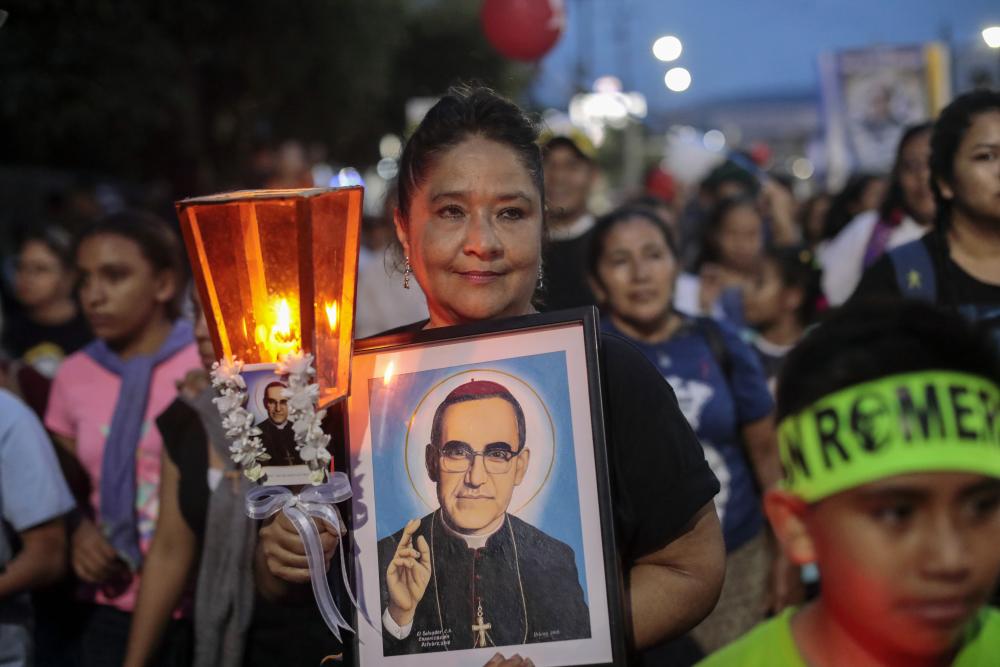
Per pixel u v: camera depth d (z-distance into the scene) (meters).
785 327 5.70
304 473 2.08
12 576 3.44
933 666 1.59
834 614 1.62
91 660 3.88
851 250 5.52
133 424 3.96
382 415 2.28
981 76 10.48
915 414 1.48
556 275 5.76
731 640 4.02
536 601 2.14
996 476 1.47
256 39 14.95
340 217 2.08
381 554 2.23
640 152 26.47
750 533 4.15
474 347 2.26
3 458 3.46
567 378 2.21
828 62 9.84
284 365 2.04
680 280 6.86
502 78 21.34
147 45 12.59
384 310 6.95
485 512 2.20
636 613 2.18
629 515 2.23
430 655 2.17
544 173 2.46
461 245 2.28
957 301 3.43
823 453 1.53
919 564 1.48
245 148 16.52
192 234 2.06
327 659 2.48
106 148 14.77
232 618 3.09
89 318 4.11
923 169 4.86
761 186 8.84
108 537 3.90
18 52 11.95
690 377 4.17
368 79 16.89
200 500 3.25
